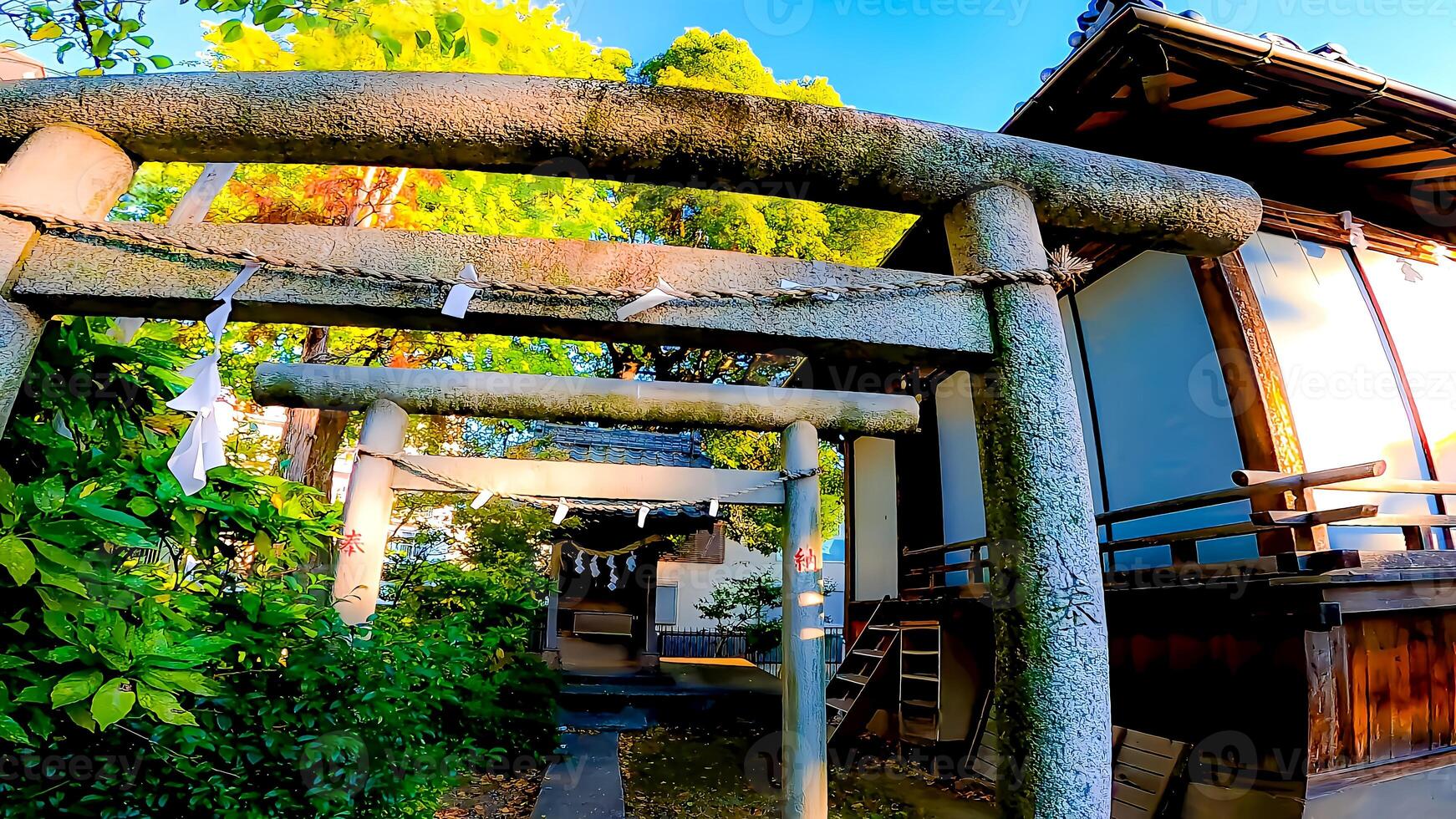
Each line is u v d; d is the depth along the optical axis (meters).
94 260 1.22
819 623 4.18
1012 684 1.24
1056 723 1.17
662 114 1.31
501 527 8.13
